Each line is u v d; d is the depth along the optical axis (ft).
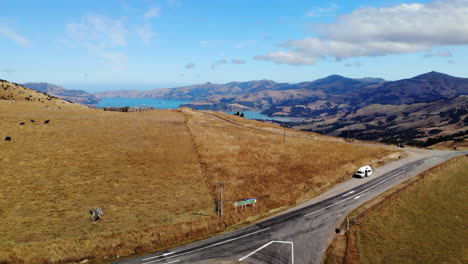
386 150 310.24
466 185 218.38
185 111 481.05
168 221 145.89
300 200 181.47
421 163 270.05
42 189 166.09
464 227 157.28
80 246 122.42
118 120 341.41
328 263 118.52
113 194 169.37
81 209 150.92
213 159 240.12
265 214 162.20
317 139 359.46
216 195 178.29
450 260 126.62
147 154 235.40
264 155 263.49
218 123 399.24
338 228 146.61
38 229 130.62
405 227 152.97
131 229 136.77
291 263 118.32
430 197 192.34
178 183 191.11
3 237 122.01
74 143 241.96
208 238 137.59
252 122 454.81
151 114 418.51
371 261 121.90
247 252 125.90
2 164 188.75
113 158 220.23
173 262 118.01
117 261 118.11
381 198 183.11
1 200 150.00
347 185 208.74
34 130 263.70
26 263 110.83
